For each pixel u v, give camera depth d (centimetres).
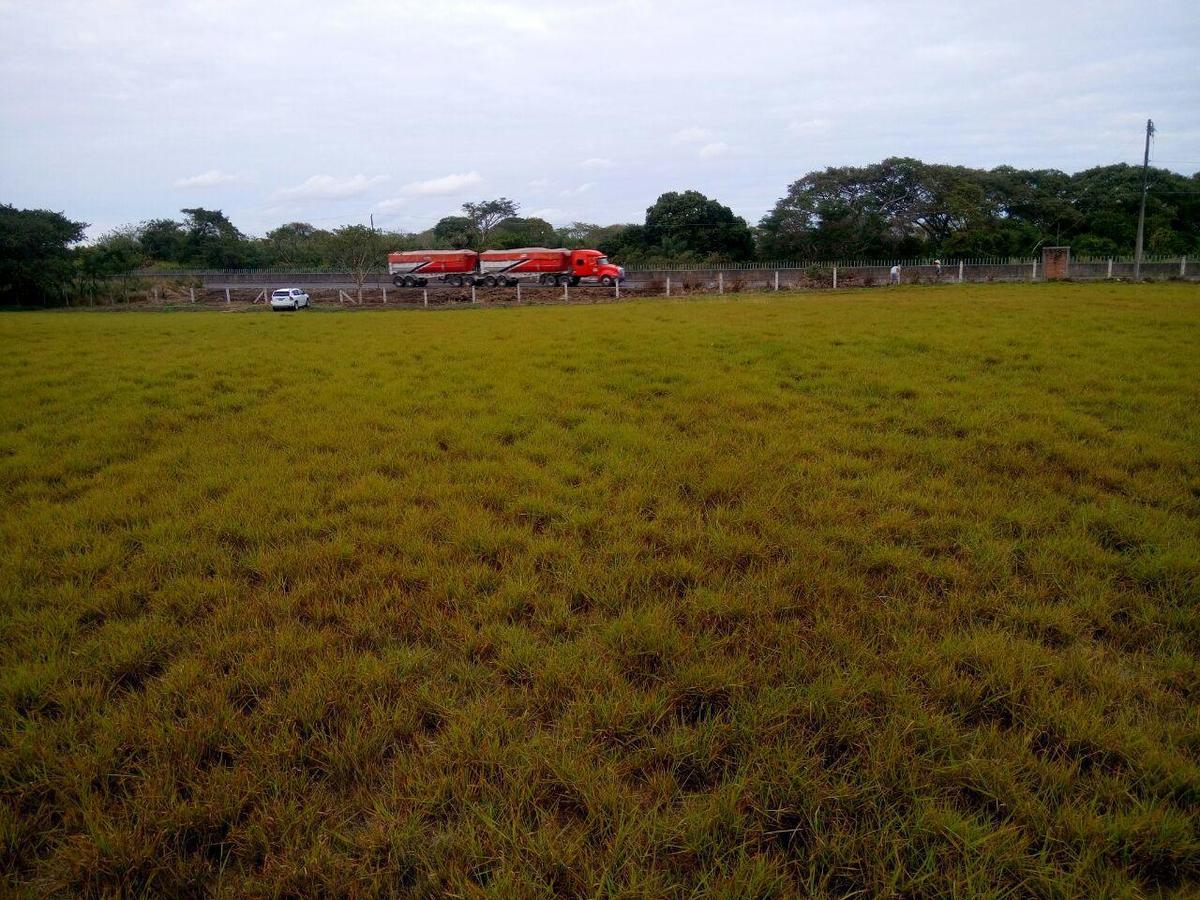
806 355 1109
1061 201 5094
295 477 607
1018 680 322
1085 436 682
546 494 554
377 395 894
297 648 349
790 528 481
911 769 269
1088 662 336
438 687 322
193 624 376
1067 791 262
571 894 226
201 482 589
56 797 262
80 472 631
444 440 711
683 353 1141
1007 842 238
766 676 326
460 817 254
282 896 228
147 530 493
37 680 323
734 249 5612
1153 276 3325
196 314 2541
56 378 991
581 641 355
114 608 394
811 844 244
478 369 1055
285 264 5981
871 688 314
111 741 283
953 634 358
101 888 229
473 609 390
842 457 630
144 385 965
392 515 518
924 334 1288
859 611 382
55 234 4153
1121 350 1070
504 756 277
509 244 5972
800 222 5219
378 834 244
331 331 1619
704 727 294
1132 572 420
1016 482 570
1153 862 236
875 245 5009
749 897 221
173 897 228
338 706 310
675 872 234
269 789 265
